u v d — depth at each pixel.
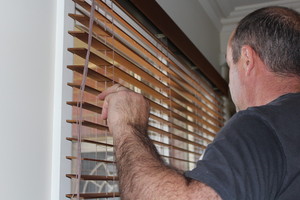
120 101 0.96
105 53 1.28
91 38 1.10
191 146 2.32
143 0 1.50
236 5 2.87
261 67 0.98
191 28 2.35
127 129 0.91
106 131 1.22
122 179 0.83
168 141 1.80
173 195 0.74
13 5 0.91
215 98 2.66
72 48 1.06
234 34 1.06
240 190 0.71
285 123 0.81
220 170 0.73
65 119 1.05
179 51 1.99
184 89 2.00
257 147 0.76
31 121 0.94
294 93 0.90
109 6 1.33
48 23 1.04
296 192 0.77
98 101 1.31
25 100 0.92
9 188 0.85
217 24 2.96
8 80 0.88
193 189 0.73
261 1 2.83
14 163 0.87
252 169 0.74
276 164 0.77
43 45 1.01
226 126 0.83
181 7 2.19
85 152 1.23
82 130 1.23
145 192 0.77
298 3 2.83
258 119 0.82
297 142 0.79
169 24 1.79
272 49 0.96
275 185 0.76
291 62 0.94
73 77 1.12
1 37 0.87
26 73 0.94
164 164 0.84
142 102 0.98
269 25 0.97
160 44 1.76
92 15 1.06
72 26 1.13
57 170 1.00
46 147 0.99
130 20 1.57
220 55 2.99
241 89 1.03
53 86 1.04
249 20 1.02
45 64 1.01
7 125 0.86
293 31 0.95
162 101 1.76
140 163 0.82
